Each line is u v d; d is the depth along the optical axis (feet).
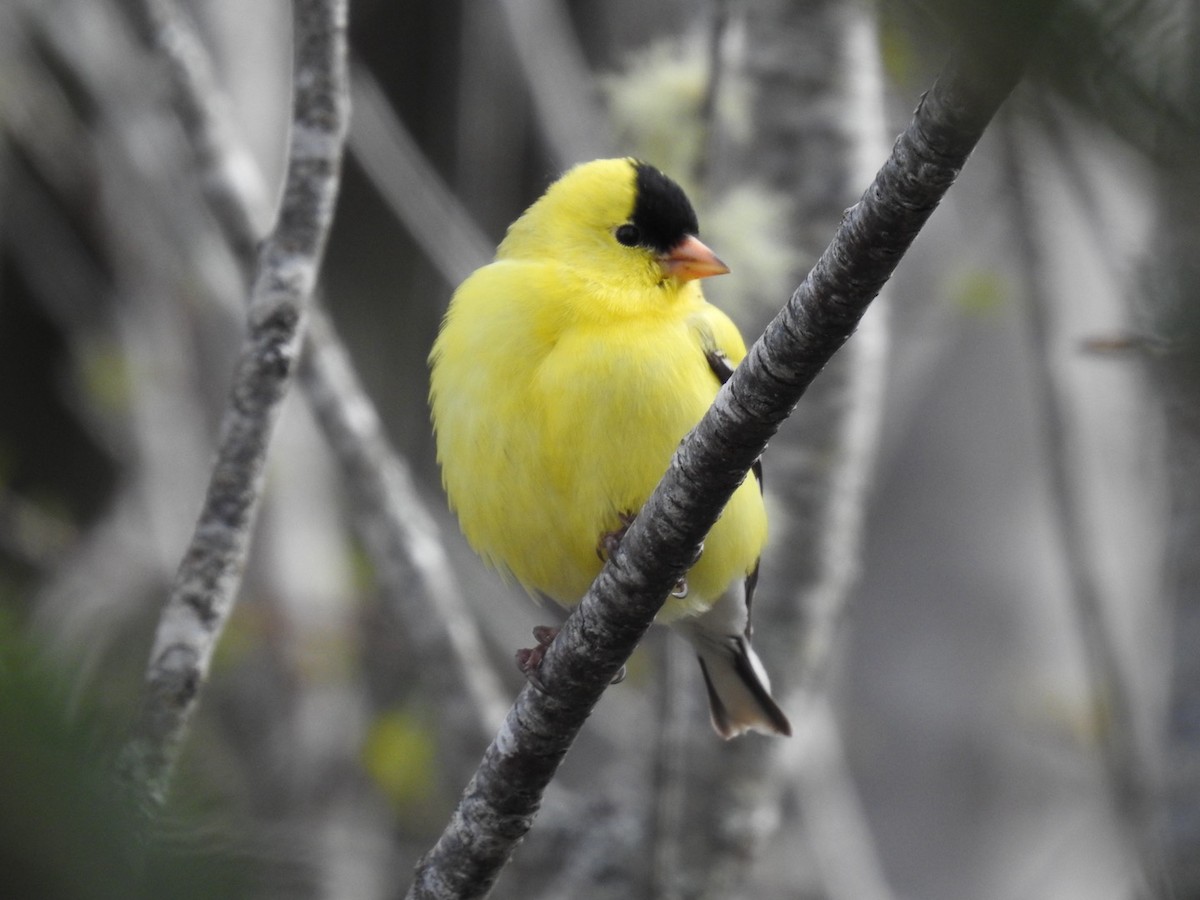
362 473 34.76
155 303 48.93
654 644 33.09
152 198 48.98
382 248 67.77
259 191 31.91
